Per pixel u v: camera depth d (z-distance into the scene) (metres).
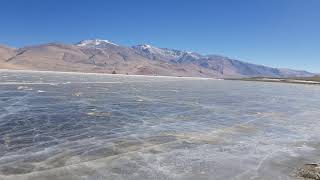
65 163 13.48
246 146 17.38
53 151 15.17
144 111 28.66
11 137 17.58
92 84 69.81
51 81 76.75
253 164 14.20
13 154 14.57
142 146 16.55
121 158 14.40
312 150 16.98
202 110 31.08
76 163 13.53
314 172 13.06
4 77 90.88
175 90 60.97
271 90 78.94
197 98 44.16
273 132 21.55
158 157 14.75
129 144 16.86
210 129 21.64
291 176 12.72
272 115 29.67
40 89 47.91
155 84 87.38
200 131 20.86
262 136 20.12
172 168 13.31
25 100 33.12
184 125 22.69
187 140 18.23
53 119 23.05
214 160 14.60
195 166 13.67
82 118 23.88
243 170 13.36
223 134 20.25
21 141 16.83
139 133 19.55
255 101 43.81
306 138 19.97
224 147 16.98
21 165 13.11
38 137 17.77
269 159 15.02
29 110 26.66
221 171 13.18
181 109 31.11
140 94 46.38
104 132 19.48
